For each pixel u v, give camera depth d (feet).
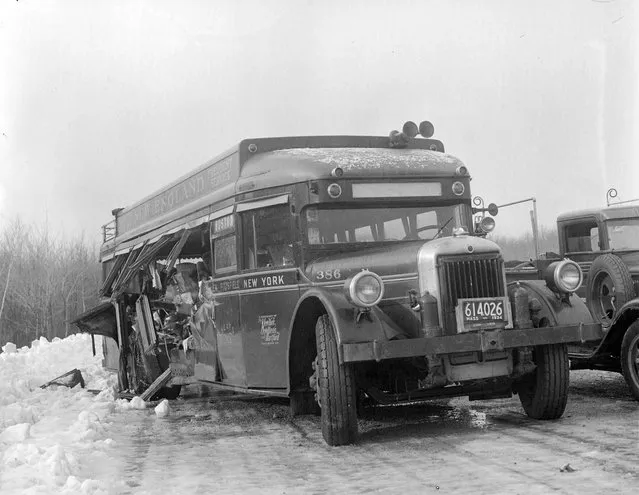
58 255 135.44
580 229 35.99
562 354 23.47
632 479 15.80
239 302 26.78
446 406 28.60
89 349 59.26
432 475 17.52
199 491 17.40
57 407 32.99
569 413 25.03
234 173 27.81
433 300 21.38
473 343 21.09
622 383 32.60
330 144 27.84
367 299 20.63
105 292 43.06
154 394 34.71
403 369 22.68
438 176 25.31
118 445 24.07
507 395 24.57
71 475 18.53
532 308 23.13
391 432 23.43
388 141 28.19
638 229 34.06
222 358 28.53
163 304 36.14
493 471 17.44
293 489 17.13
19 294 126.00
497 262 22.00
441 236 25.26
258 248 26.13
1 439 23.95
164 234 34.30
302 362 24.03
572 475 16.52
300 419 27.89
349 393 21.42
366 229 24.61
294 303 24.26
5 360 47.78
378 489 16.63
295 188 24.61
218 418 29.63
